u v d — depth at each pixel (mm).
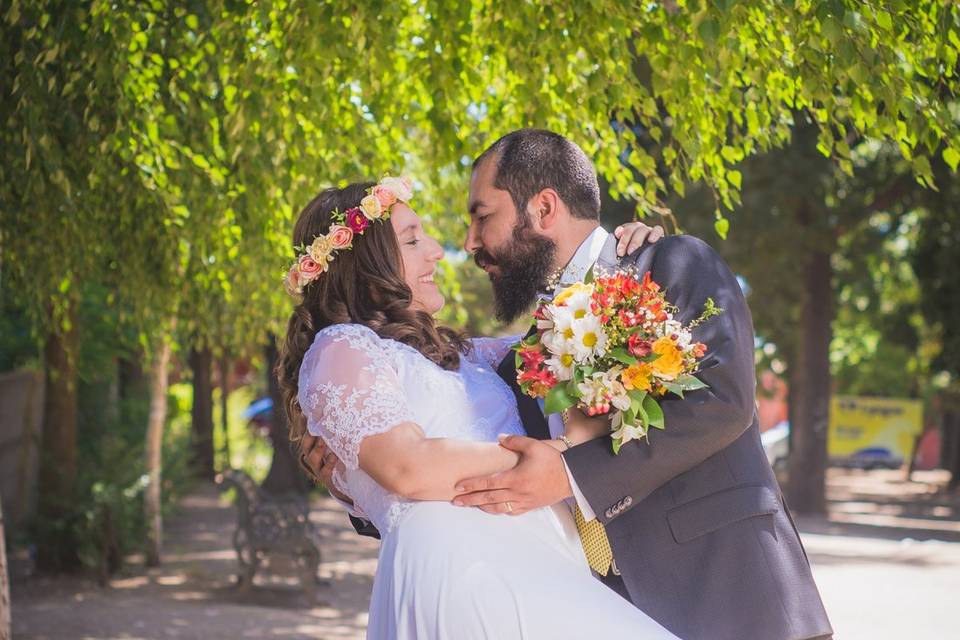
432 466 2576
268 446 24844
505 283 3094
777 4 3750
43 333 8234
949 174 17266
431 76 4613
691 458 2674
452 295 6668
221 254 5863
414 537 2623
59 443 9914
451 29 4496
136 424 12414
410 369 2734
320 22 4254
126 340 10203
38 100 4523
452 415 2742
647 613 2713
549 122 5016
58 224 5531
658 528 2754
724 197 4559
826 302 19578
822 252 19172
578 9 4258
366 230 2891
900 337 26094
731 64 4066
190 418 21219
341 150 5234
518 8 4379
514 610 2527
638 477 2658
